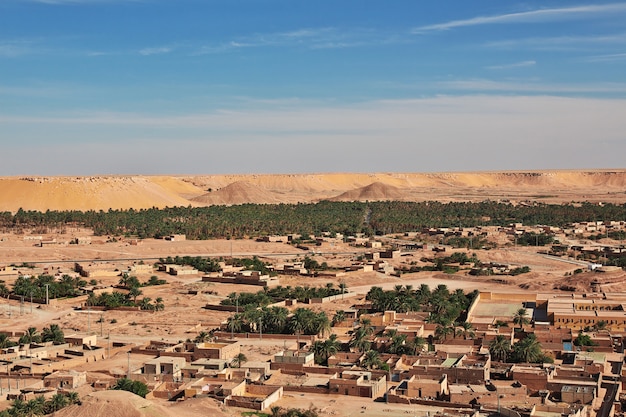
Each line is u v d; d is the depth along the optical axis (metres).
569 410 155.25
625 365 197.88
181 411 155.75
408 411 161.50
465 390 168.88
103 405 148.12
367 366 192.25
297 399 171.62
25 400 169.00
